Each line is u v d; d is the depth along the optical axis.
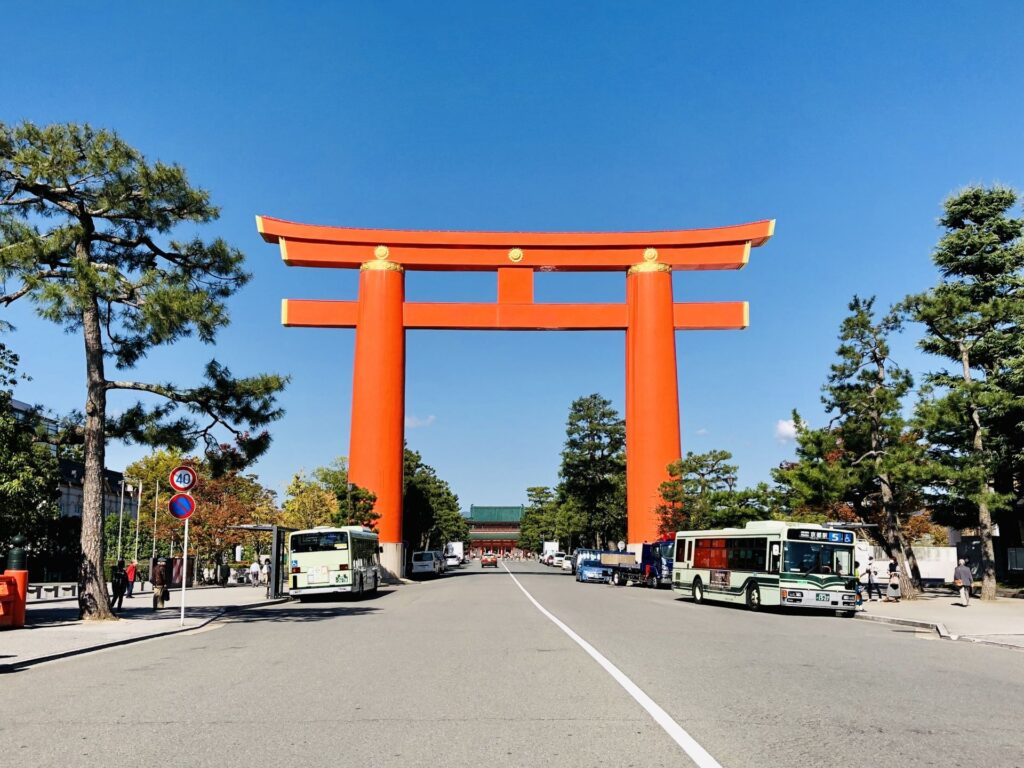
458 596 33.50
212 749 6.87
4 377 24.92
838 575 26.20
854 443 31.94
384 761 6.45
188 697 9.55
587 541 88.06
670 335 52.44
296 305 53.03
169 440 22.41
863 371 31.94
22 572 19.30
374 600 32.25
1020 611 25.91
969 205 36.81
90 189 20.56
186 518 20.94
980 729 7.70
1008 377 34.41
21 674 11.93
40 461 24.72
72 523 26.56
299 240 52.19
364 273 52.62
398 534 52.28
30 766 6.35
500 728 7.66
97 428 21.80
